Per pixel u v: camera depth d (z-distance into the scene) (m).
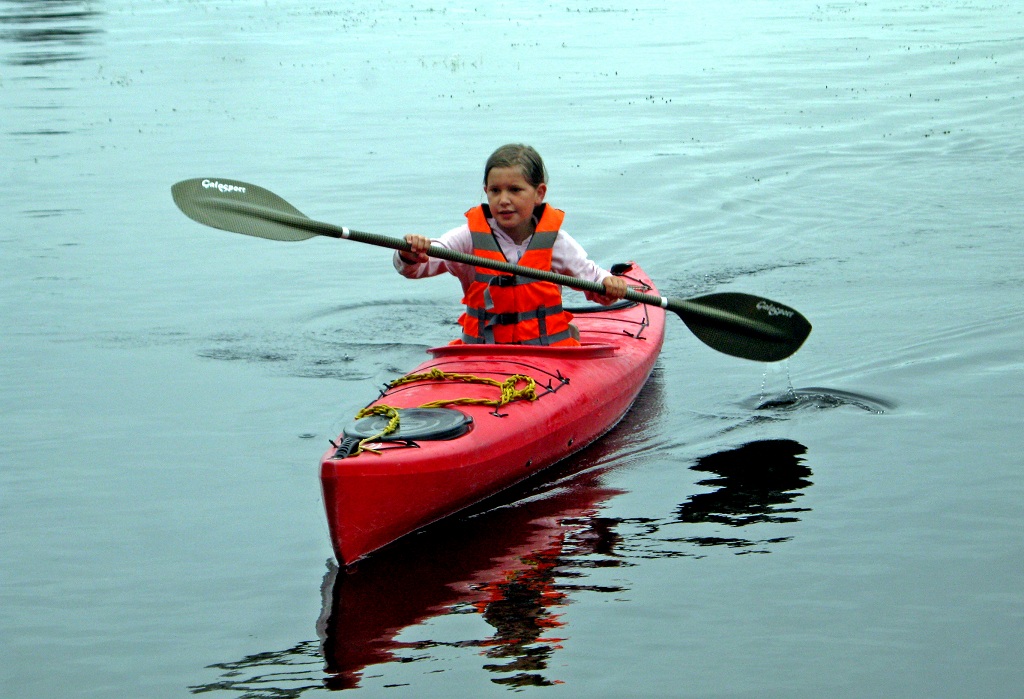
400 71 19.27
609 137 13.38
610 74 18.48
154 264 8.92
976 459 4.98
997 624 3.63
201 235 9.81
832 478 4.86
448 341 7.11
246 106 16.02
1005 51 19.88
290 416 5.82
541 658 3.51
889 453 5.11
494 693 3.33
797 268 8.35
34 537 4.48
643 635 3.63
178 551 4.36
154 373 6.51
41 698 3.39
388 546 4.41
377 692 3.35
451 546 4.38
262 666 3.52
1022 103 14.84
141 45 23.19
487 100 16.17
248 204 5.07
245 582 4.10
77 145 13.40
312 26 26.52
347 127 14.33
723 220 9.83
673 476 5.00
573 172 11.66
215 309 7.80
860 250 8.74
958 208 9.87
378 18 28.34
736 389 6.12
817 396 5.91
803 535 4.32
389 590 4.02
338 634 3.71
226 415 5.84
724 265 8.51
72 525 4.59
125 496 4.87
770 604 3.79
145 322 7.49
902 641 3.55
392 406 4.91
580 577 4.05
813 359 6.44
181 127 14.48
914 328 6.86
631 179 11.32
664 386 6.25
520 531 4.49
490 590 3.99
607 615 3.76
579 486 4.95
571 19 27.53
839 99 15.64
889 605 3.76
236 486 4.97
